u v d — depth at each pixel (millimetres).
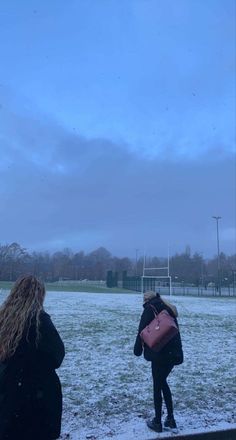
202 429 5578
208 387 7625
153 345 5578
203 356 10211
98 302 26797
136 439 5191
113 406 6465
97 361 9328
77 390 7219
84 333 13023
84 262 126500
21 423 3391
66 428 5535
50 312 18922
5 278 93688
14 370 3482
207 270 118562
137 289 60312
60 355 3629
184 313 20562
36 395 3457
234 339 12859
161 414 5664
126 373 8383
